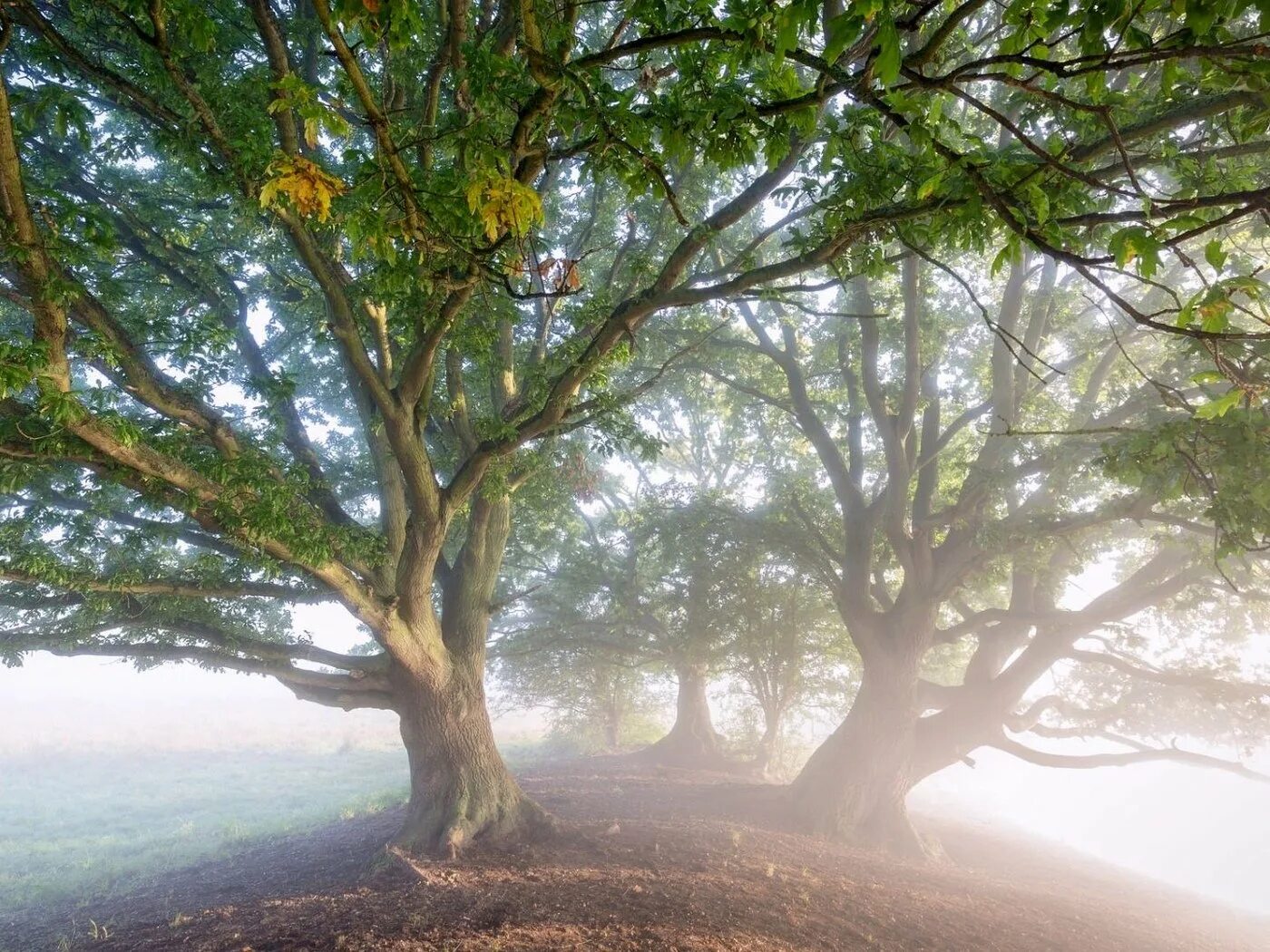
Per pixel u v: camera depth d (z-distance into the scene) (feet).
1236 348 15.55
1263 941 44.86
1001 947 29.94
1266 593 42.11
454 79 14.46
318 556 24.64
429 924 23.61
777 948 24.21
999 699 48.21
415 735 34.35
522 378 38.04
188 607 32.58
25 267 15.79
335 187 10.43
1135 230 8.52
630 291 33.99
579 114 11.41
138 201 30.83
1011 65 8.31
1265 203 7.64
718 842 38.04
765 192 19.76
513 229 10.46
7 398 20.06
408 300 20.67
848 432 53.57
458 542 43.45
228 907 28.63
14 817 57.16
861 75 8.93
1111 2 7.43
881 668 48.34
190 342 24.67
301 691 34.17
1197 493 19.30
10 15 15.56
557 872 29.84
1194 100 11.46
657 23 11.60
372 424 33.30
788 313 48.75
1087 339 47.06
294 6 27.78
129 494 33.86
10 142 14.58
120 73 22.43
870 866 39.83
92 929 28.63
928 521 46.01
